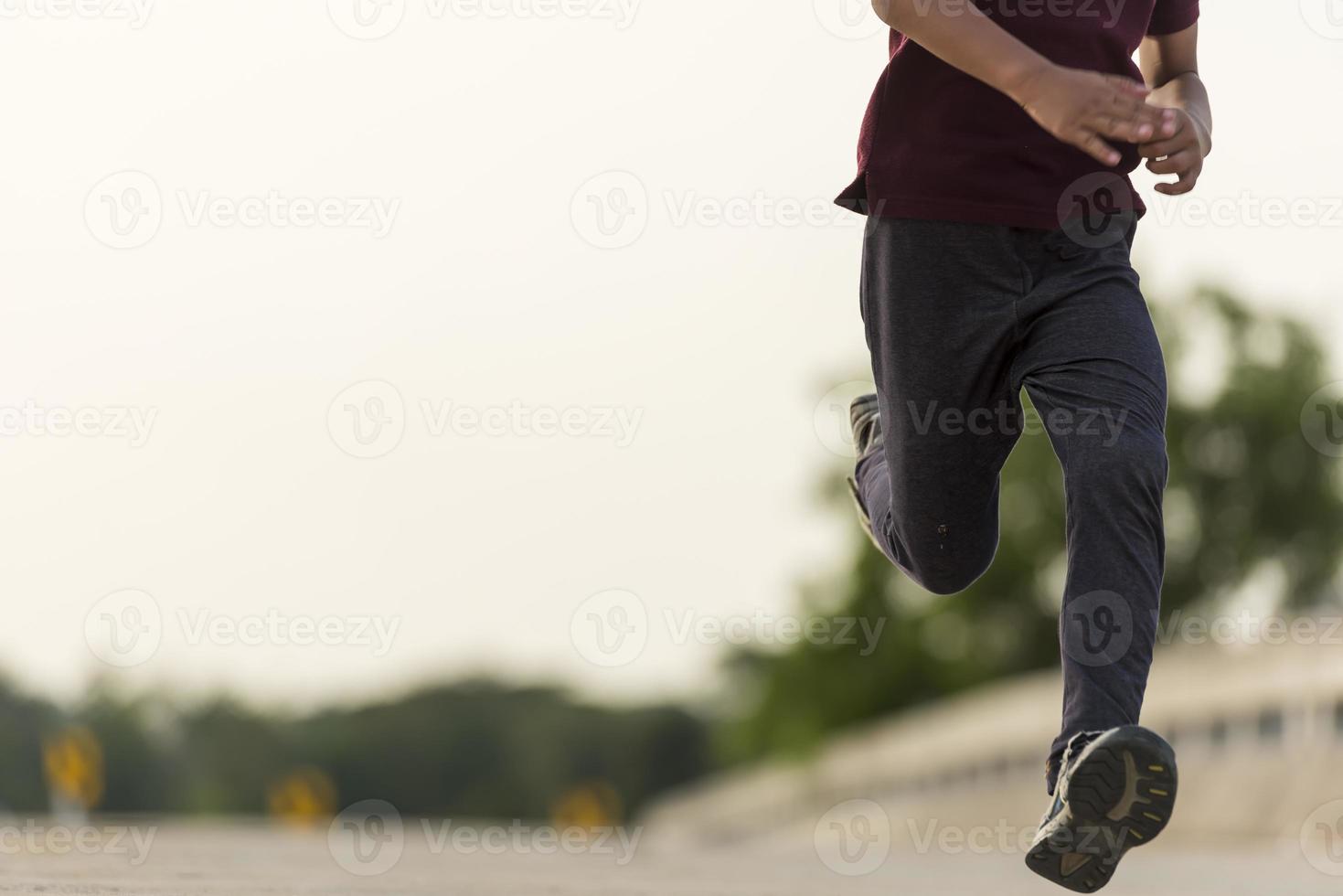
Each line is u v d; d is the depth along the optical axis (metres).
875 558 79.31
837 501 78.88
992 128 6.47
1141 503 6.02
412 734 142.88
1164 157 6.24
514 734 144.50
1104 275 6.43
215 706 85.00
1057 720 46.41
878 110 6.73
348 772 138.62
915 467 6.83
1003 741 50.03
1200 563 70.81
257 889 8.24
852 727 80.00
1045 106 6.00
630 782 145.25
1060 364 6.28
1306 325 71.19
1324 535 69.25
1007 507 75.88
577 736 146.50
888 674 78.44
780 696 81.25
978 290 6.51
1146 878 15.86
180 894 7.45
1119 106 5.95
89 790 18.92
